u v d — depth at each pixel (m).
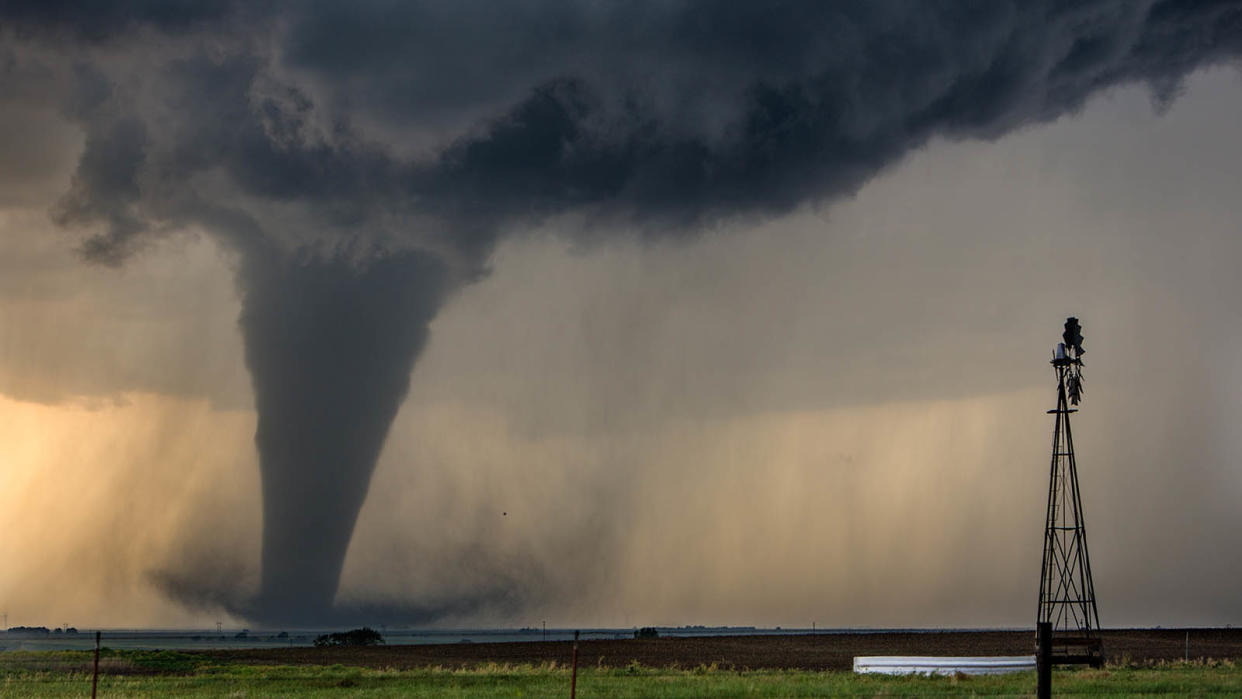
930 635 185.25
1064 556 88.00
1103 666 68.25
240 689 54.28
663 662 94.38
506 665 79.81
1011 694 43.72
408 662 95.75
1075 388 88.25
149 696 49.06
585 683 54.09
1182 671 63.62
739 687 48.62
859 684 50.66
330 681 61.56
